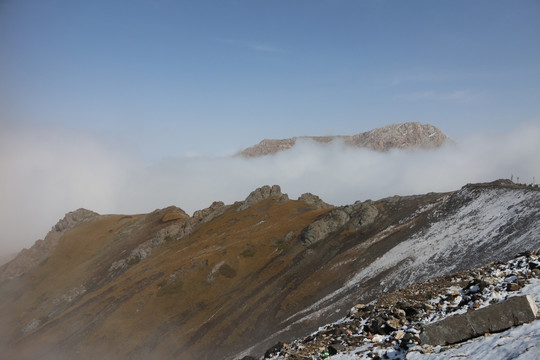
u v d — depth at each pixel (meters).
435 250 87.94
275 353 29.08
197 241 179.50
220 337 103.12
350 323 28.45
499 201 93.50
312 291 104.69
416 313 25.39
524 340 15.84
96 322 128.00
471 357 16.30
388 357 20.55
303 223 156.75
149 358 106.88
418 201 135.50
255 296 117.12
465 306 23.53
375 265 99.50
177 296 132.25
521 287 23.03
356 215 141.50
